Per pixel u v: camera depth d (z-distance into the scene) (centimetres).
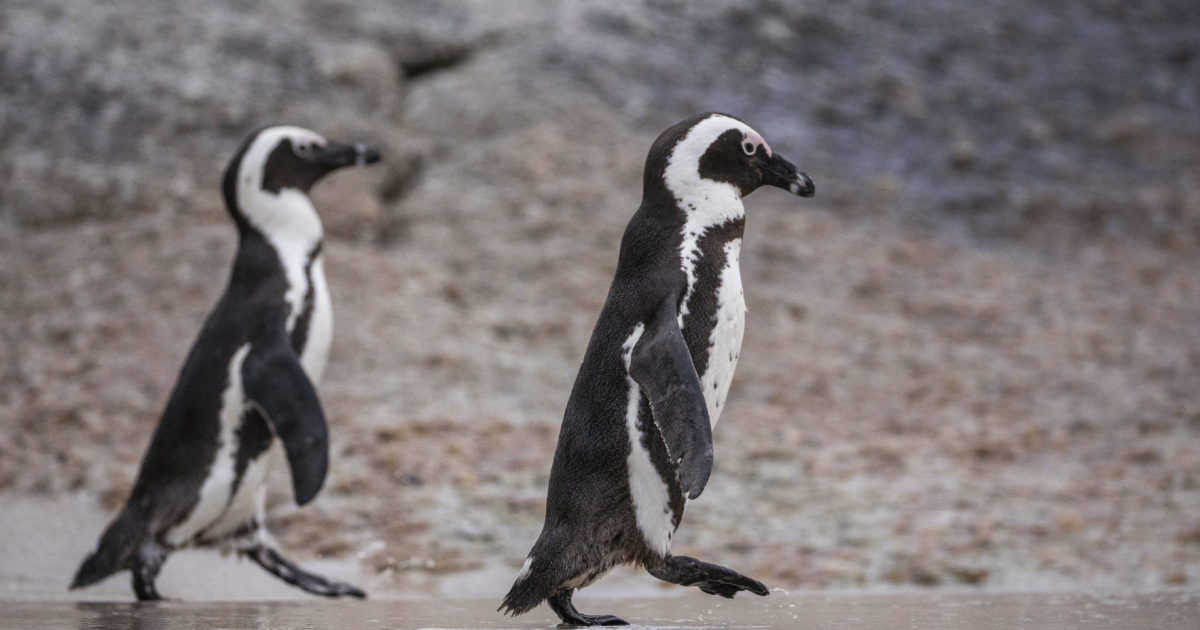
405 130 4447
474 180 4175
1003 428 2789
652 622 1156
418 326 3166
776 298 3541
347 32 4772
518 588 1083
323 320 1814
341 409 2645
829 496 2311
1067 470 2519
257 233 1798
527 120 4447
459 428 2583
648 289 1106
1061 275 3941
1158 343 3391
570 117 4469
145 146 4000
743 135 1175
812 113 4747
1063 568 1927
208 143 4047
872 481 2412
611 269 3638
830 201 4272
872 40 5303
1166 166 4672
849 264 3812
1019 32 5562
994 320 3512
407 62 4778
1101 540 2061
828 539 2088
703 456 998
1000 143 4747
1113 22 5766
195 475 1678
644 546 1093
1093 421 2820
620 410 1085
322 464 1631
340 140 4141
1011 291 3744
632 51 4903
